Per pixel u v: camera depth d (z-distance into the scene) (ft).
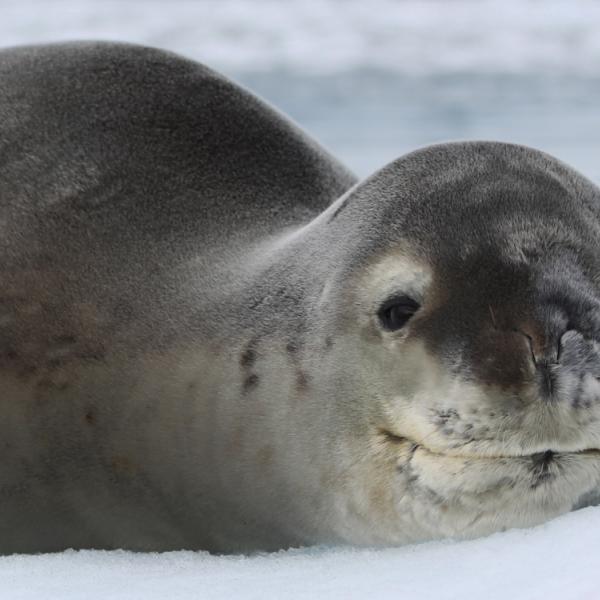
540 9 422.00
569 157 163.43
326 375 46.26
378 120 216.95
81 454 52.01
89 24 398.62
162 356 51.31
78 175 58.90
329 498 46.65
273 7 435.94
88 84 63.05
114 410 51.49
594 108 229.86
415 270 44.47
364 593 38.55
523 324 41.27
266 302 50.01
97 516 52.54
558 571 37.70
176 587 41.34
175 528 51.37
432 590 37.96
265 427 47.93
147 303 53.31
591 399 40.50
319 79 285.23
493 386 40.68
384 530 45.52
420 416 42.75
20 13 404.98
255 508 48.96
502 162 46.96
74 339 53.16
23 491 53.01
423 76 292.40
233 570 43.37
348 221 48.60
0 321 54.49
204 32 393.91
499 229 44.09
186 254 55.36
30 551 53.83
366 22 412.36
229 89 64.44
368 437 44.86
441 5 434.71
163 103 62.49
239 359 49.34
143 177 58.90
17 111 62.03
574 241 43.80
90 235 56.34
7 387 53.21
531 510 42.24
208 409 49.49
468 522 43.04
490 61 326.85
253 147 62.18
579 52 344.90
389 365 44.11
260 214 58.70
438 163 47.65
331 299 46.98
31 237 56.59
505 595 36.60
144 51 65.36
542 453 41.24
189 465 49.85
